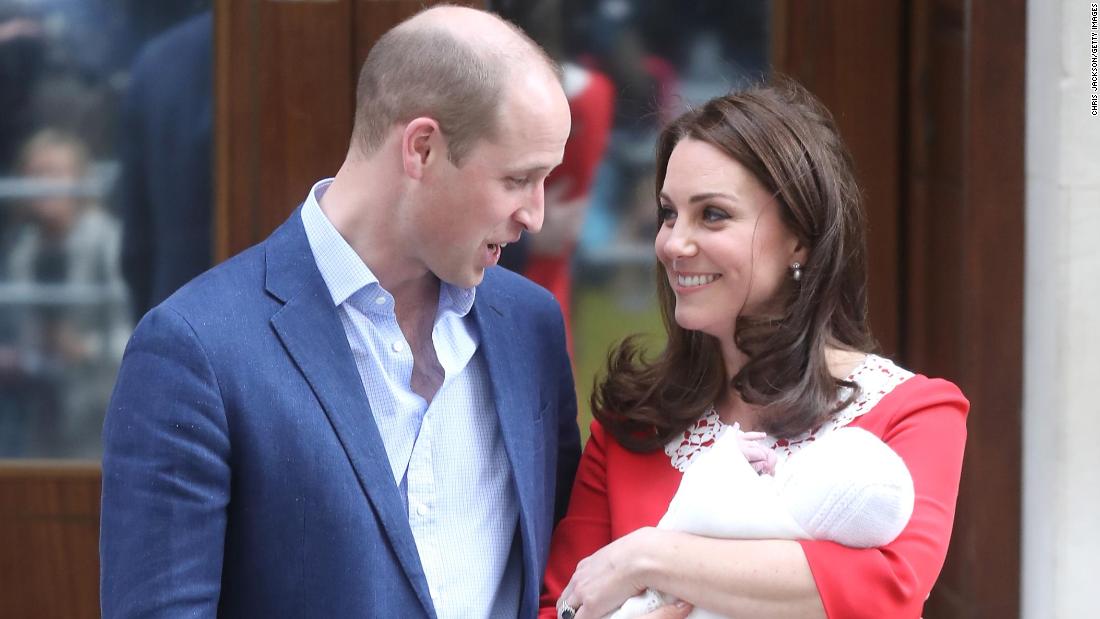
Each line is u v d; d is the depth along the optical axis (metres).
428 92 7.41
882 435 8.07
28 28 12.12
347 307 7.71
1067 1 10.84
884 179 12.29
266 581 7.34
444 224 7.52
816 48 12.18
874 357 8.46
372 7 11.94
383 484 7.50
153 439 7.12
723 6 12.26
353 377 7.57
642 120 12.37
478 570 7.96
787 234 8.33
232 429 7.25
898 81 12.20
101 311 12.42
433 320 8.03
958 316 11.61
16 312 12.39
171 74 12.13
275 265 7.65
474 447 8.06
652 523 8.44
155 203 12.28
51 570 12.51
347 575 7.34
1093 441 11.14
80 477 12.44
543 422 8.50
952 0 11.54
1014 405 11.49
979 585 11.60
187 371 7.18
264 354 7.38
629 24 12.28
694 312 8.35
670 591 7.64
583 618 7.89
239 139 12.05
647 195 12.44
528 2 12.25
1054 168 11.00
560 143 7.59
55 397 12.50
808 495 7.57
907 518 7.53
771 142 8.21
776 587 7.45
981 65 11.28
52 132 12.22
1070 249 11.01
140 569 7.07
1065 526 11.21
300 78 12.01
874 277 12.38
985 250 11.40
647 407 8.67
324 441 7.36
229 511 7.34
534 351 8.58
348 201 7.71
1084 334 11.05
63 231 12.34
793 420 8.16
